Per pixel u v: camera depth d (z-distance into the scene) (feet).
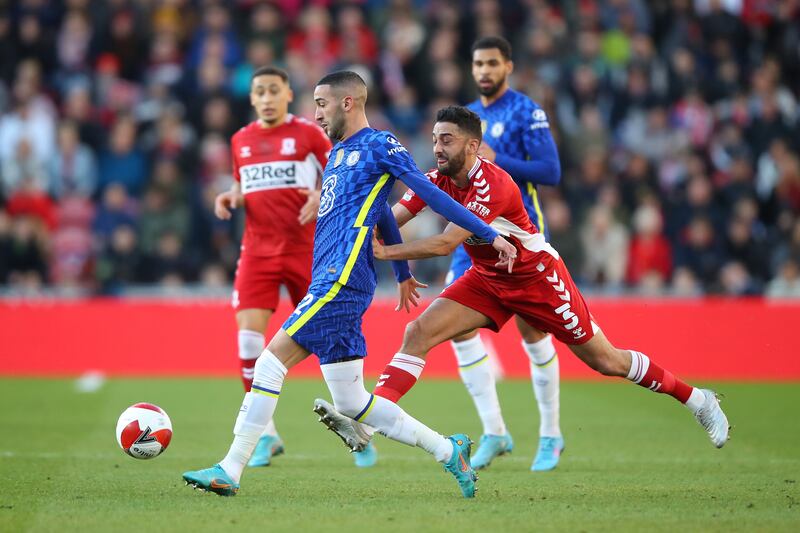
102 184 187.52
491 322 78.69
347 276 68.23
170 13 210.79
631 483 78.59
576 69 199.62
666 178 194.39
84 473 80.59
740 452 95.86
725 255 179.32
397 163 68.90
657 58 216.54
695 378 156.97
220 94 191.42
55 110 198.90
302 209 90.27
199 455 91.15
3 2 208.33
